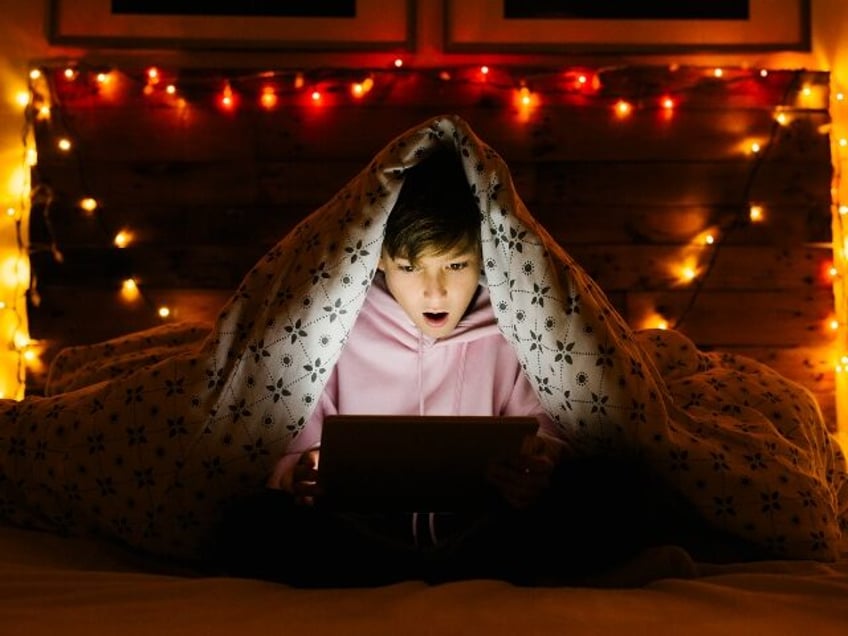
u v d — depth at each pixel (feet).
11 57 7.71
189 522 4.35
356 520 3.99
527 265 4.23
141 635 2.67
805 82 7.77
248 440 4.26
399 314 4.67
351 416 3.58
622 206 7.68
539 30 7.80
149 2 7.75
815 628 2.76
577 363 4.23
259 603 3.08
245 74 7.70
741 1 7.86
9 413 4.76
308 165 7.68
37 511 4.62
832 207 7.80
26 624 2.78
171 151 7.66
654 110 7.73
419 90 7.72
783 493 4.40
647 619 2.84
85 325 7.55
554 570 3.75
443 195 4.22
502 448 3.69
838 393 7.73
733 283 7.68
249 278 4.49
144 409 4.36
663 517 4.51
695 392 5.05
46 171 7.61
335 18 7.77
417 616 2.84
